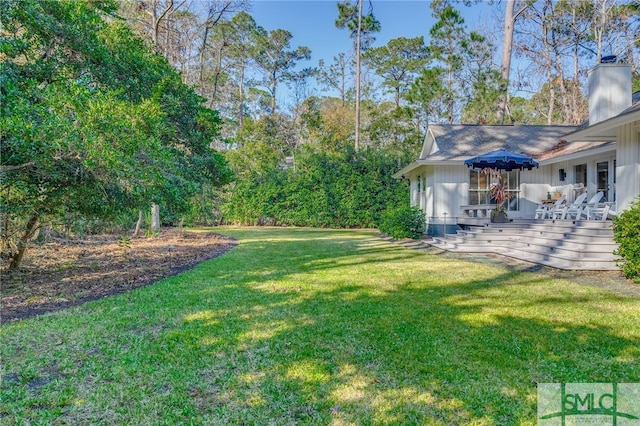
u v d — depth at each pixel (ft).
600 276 24.18
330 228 77.82
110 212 25.77
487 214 44.60
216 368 11.35
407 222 50.39
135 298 19.60
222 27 96.89
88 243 45.62
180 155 37.76
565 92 87.40
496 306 17.69
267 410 9.16
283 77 143.23
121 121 19.36
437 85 60.23
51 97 19.08
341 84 134.31
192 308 17.63
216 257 35.19
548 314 16.35
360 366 11.43
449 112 79.56
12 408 9.19
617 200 29.68
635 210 22.84
